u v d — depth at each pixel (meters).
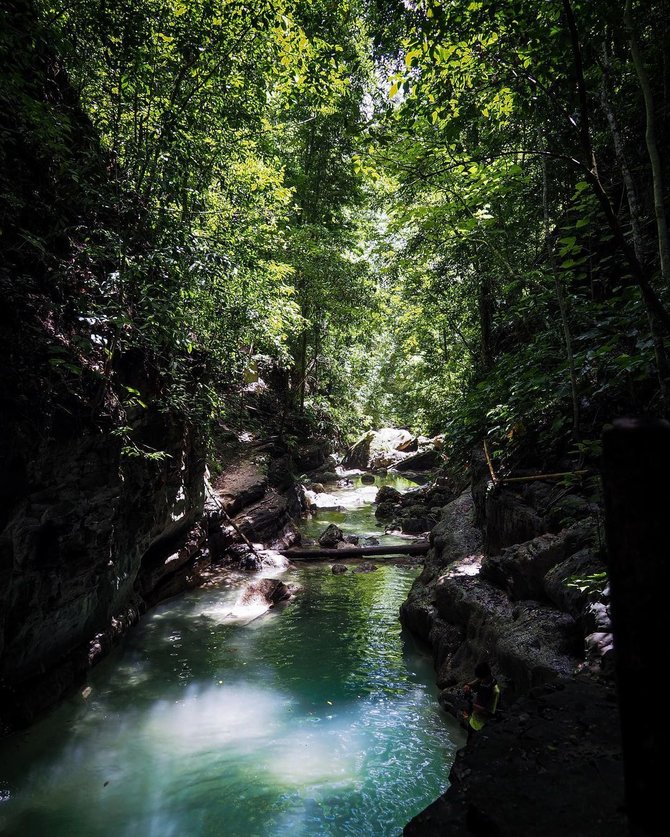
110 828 4.53
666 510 0.92
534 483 7.52
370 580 11.83
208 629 9.09
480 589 7.41
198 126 8.49
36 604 5.79
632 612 0.95
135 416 8.05
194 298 8.34
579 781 1.73
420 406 26.75
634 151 6.70
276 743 5.81
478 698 5.41
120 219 7.31
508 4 4.22
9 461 5.09
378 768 5.34
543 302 6.99
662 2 5.47
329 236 18.45
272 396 20.45
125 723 6.21
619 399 6.02
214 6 7.66
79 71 7.27
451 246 10.25
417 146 6.20
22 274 5.62
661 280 4.52
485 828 1.53
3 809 4.70
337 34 8.00
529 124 6.40
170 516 9.92
